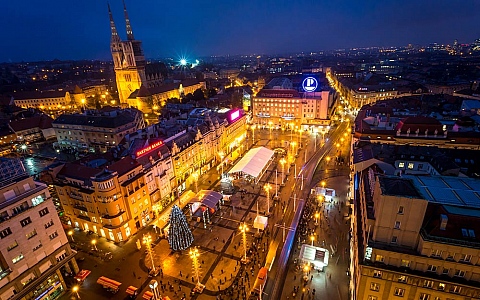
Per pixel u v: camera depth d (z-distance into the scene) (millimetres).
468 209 45062
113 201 73750
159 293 60500
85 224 80688
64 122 149000
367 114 132750
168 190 95750
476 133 95625
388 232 46188
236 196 100125
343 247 72312
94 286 63250
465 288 42469
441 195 49906
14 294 53562
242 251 72625
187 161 107188
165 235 79250
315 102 175500
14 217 53344
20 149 148750
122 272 66875
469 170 73750
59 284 61781
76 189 75562
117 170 76188
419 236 44594
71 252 65625
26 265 55750
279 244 74812
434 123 99250
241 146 149875
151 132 109125
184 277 64750
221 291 60750
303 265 66688
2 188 52875
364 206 55344
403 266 45656
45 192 59719
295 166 122812
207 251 73000
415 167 78062
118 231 75562
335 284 61500
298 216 86750
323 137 160375
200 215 86125
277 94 185500
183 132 111562
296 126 180750
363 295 48875
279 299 58344
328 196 93312
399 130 100812
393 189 45250
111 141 139125
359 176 78312
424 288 44719
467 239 41562
